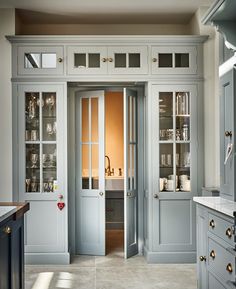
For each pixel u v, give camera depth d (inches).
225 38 128.3
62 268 192.2
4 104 200.5
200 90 203.2
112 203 296.4
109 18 211.8
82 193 218.4
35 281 171.6
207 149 203.8
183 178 204.2
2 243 109.3
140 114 220.5
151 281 172.2
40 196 200.8
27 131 202.2
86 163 219.0
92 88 219.6
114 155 300.7
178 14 207.8
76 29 220.8
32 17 209.9
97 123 217.3
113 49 201.6
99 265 197.5
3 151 200.7
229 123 130.9
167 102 203.5
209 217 127.1
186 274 182.2
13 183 200.5
